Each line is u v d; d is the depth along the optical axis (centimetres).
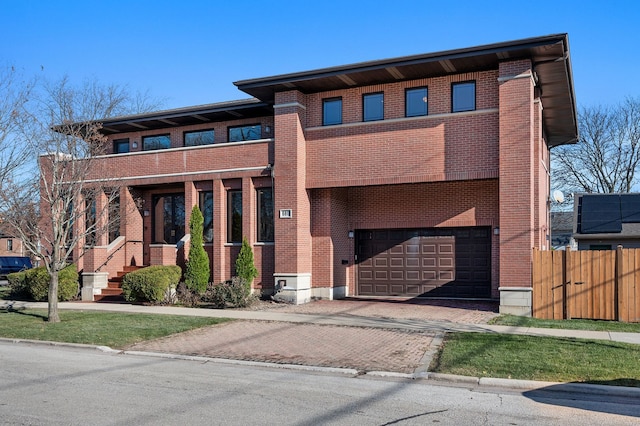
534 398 816
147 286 1883
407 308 1739
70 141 1697
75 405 759
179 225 2347
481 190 1967
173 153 2198
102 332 1368
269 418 701
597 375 910
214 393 830
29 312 1741
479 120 1738
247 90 1961
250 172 2047
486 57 1644
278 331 1360
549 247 2716
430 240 2069
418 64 1698
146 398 798
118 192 2167
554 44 1545
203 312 1688
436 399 804
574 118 2302
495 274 1938
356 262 2156
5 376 948
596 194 2802
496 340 1184
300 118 1958
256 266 2042
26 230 1614
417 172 1803
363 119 1923
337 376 963
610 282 1528
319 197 2017
